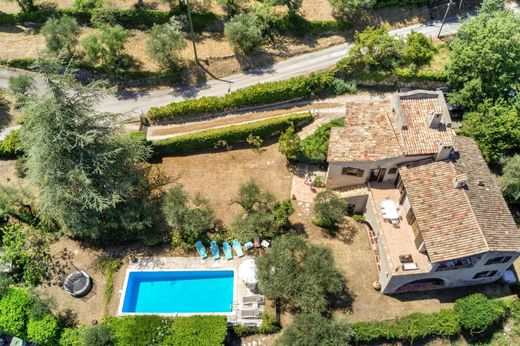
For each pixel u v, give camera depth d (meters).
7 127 56.59
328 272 42.69
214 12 66.50
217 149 56.09
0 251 48.03
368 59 59.91
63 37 60.31
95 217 44.94
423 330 42.09
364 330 42.00
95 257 48.00
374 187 49.78
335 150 47.94
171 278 46.97
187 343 40.88
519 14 62.06
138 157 48.03
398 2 68.88
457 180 43.75
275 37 66.25
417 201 44.97
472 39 56.88
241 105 58.69
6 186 50.59
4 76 60.75
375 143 47.72
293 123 56.41
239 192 49.59
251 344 43.16
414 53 61.59
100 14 63.62
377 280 46.53
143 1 67.00
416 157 47.09
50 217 47.75
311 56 64.69
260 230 46.47
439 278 44.53
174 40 59.56
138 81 61.75
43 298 44.91
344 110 59.16
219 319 42.12
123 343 40.94
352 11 66.00
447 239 42.12
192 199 51.28
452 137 47.41
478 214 42.75
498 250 40.75
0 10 66.50
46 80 41.44
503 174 51.91
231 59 63.53
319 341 39.28
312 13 67.44
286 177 53.66
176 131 56.81
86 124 44.62
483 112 54.78
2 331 44.00
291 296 42.22
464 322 42.12
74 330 42.62
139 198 48.22
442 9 70.19
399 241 45.62
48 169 42.62
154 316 42.34
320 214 47.88
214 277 47.06
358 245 49.00
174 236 47.97
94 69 61.28
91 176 44.81
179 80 62.03
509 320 44.66
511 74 55.16
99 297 45.59
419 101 48.50
